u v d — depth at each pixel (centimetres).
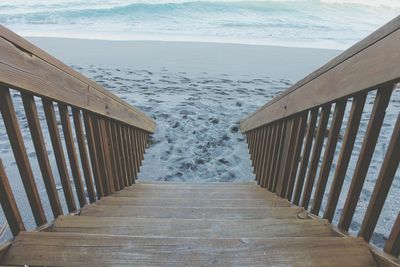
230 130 457
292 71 820
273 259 107
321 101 149
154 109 518
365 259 107
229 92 638
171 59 893
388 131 416
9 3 1984
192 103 552
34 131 137
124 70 771
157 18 1686
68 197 168
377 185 112
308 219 157
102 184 223
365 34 1510
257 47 1091
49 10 1797
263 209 186
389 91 107
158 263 106
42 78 126
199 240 114
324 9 2247
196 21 1648
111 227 142
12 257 107
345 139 136
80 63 823
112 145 241
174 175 353
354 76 118
